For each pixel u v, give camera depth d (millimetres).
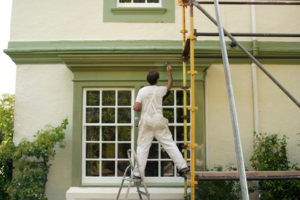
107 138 4629
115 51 4527
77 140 4508
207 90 4781
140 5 5078
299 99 4844
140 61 4516
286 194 4137
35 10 4875
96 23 4867
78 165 4465
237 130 2104
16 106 4707
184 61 4160
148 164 4590
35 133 4668
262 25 5008
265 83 4883
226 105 4785
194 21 4914
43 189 4305
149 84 4297
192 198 3244
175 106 4648
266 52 4863
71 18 4871
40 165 4484
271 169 4301
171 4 4922
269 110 4840
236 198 4133
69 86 4758
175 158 3738
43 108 4715
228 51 4820
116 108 4652
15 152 4242
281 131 4801
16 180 4398
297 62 4887
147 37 4848
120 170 4582
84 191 4320
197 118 4566
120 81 4625
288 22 5035
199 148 4531
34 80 4754
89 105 4660
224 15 4977
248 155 4730
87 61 4484
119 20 4867
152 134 3844
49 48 4703
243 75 4871
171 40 4844
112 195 4301
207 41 4875
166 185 4449
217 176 3371
